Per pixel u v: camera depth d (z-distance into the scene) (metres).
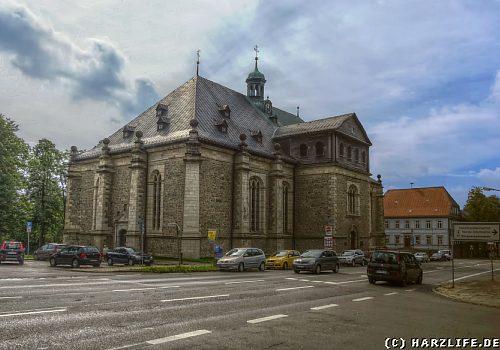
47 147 62.81
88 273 26.73
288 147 54.22
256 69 61.06
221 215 42.75
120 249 35.19
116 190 46.53
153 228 42.69
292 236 52.00
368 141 59.44
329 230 37.88
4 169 48.44
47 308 12.63
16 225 49.97
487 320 13.52
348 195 54.25
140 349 8.50
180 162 41.19
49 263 37.22
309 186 52.19
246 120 52.56
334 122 53.19
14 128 50.47
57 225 64.44
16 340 8.98
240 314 12.70
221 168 43.34
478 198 90.19
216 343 9.14
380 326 11.65
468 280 30.22
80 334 9.61
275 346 9.04
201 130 42.56
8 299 14.18
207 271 31.45
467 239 25.73
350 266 44.00
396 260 24.56
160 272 29.00
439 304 17.09
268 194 49.16
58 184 64.44
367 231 57.81
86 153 52.19
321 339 9.81
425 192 98.00
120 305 13.55
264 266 34.62
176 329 10.37
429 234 92.56
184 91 49.56
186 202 39.19
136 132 44.47
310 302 15.84
